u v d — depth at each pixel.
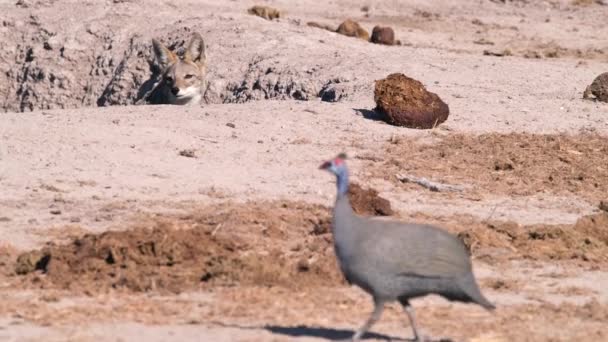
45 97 38.69
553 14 54.28
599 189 23.53
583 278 17.39
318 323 14.36
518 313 15.23
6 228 18.92
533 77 33.94
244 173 23.05
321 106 28.53
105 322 14.10
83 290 15.70
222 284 16.16
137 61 37.69
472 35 47.47
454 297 12.82
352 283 13.12
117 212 19.98
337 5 52.62
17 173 22.20
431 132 26.83
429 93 27.47
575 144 26.36
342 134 26.22
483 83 32.50
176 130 25.72
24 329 13.72
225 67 35.16
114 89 37.41
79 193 21.14
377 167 24.05
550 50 44.16
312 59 34.44
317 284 16.38
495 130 27.38
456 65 35.06
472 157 25.06
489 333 14.14
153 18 39.78
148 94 35.06
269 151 24.66
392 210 20.73
